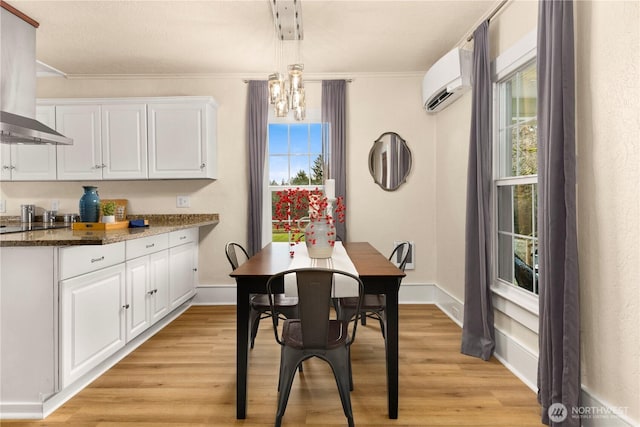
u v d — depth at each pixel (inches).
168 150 144.6
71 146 143.9
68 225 137.5
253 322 105.7
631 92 58.4
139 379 90.8
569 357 66.7
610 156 62.6
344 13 107.0
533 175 89.7
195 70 151.3
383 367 96.7
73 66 145.3
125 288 101.4
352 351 107.0
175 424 72.7
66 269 78.3
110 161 144.3
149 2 100.5
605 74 63.3
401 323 131.4
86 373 86.4
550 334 70.4
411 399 81.0
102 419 74.3
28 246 74.9
